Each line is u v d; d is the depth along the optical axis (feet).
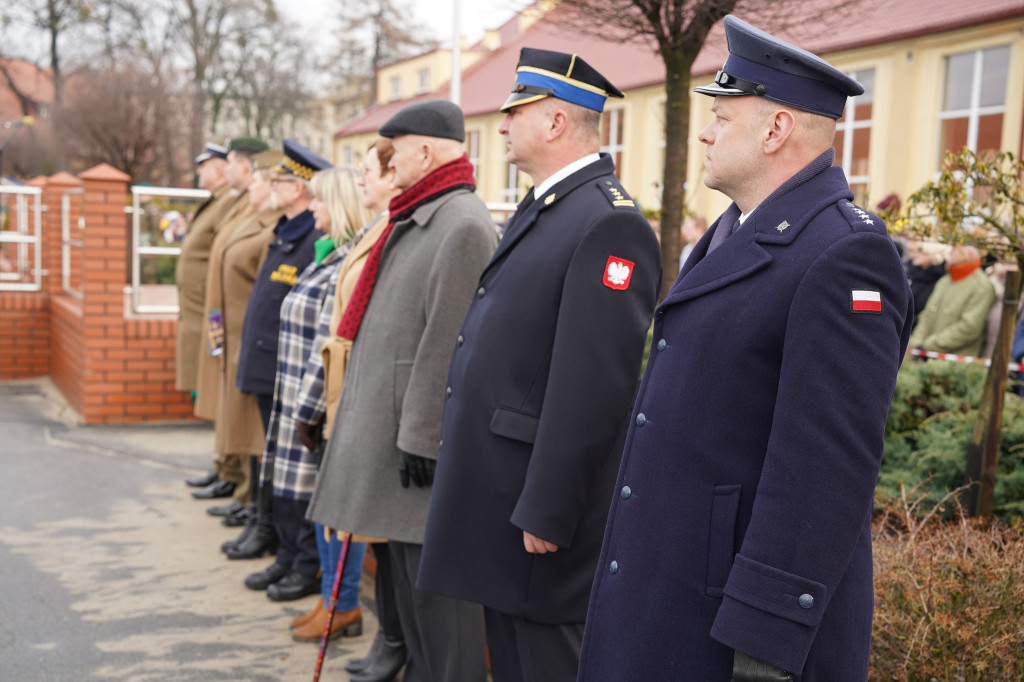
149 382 26.27
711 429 5.75
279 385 13.83
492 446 8.44
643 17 16.97
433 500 8.73
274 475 13.51
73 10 101.65
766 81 5.86
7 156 108.37
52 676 11.58
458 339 8.95
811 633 5.21
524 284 8.41
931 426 12.94
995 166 11.15
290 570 14.55
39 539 16.85
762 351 5.61
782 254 5.63
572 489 7.85
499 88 84.69
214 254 18.39
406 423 9.73
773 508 5.30
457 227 9.91
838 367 5.24
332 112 135.74
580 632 8.70
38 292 32.76
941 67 42.78
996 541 9.64
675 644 5.79
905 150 44.24
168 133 70.28
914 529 9.81
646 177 60.34
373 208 11.94
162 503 19.24
